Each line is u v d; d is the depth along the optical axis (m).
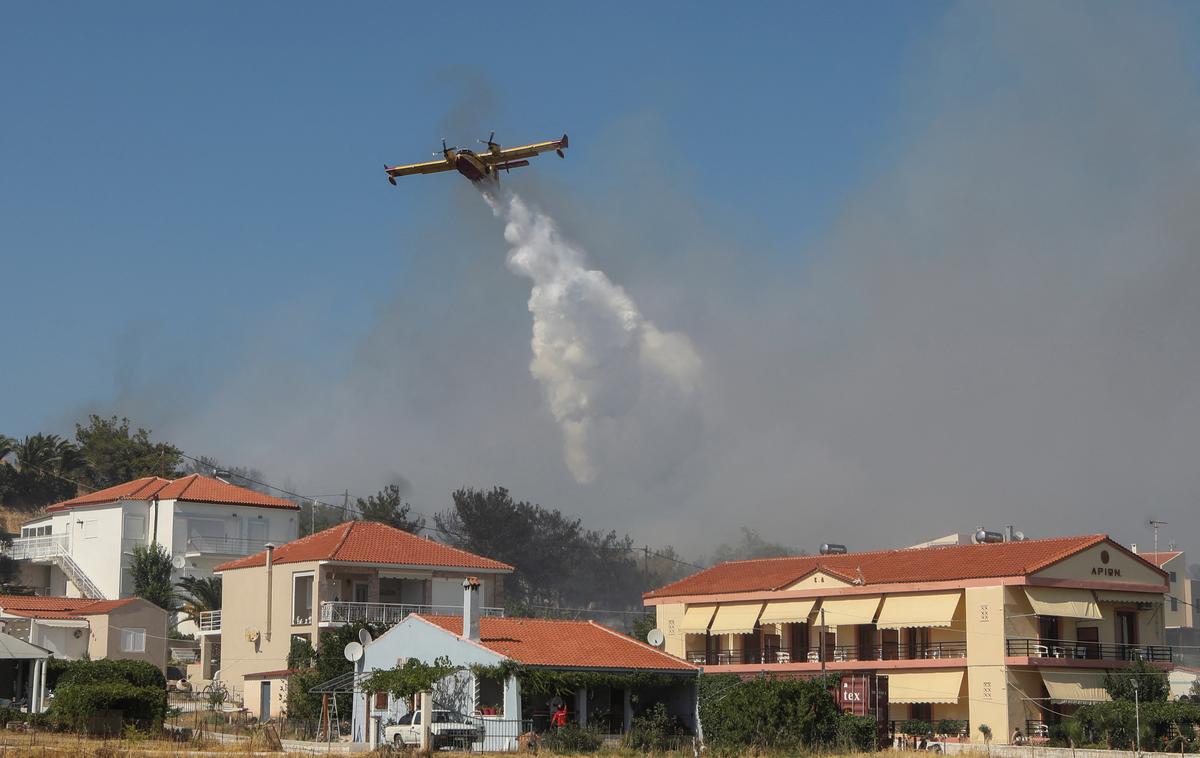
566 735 61.47
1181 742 70.44
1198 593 148.25
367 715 67.81
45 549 118.44
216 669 97.00
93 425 162.62
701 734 68.12
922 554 89.69
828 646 89.12
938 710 83.31
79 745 57.44
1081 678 80.81
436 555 93.50
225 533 114.88
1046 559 82.00
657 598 97.38
